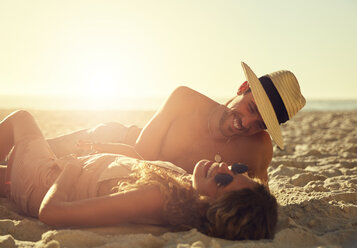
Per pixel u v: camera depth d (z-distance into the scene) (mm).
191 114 3180
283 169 4504
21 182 2770
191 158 3143
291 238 2221
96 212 2246
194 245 2010
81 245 2121
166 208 2314
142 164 2496
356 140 8352
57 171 2643
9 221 2418
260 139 3160
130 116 17250
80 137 3467
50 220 2268
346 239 2322
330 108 39500
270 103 2771
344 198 3188
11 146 3160
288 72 2920
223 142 3113
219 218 2180
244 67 2799
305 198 3125
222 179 2227
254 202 2186
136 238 2184
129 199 2260
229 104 3029
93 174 2529
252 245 2074
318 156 5941
